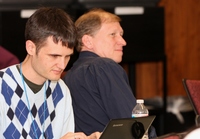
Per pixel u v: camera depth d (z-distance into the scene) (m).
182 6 12.88
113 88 5.88
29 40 4.90
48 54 4.83
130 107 5.79
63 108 5.40
